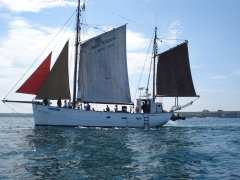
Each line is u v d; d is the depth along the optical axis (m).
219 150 29.59
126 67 56.84
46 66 48.94
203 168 20.98
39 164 21.30
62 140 35.25
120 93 56.19
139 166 21.34
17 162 21.91
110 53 55.69
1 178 17.56
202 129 59.56
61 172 19.17
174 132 50.62
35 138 36.94
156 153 27.16
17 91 47.94
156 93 59.28
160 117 59.00
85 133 44.41
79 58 54.28
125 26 56.56
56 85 50.12
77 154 25.66
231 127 68.31
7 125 67.38
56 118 51.72
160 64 59.06
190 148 30.77
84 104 54.84
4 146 29.92
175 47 57.88
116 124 55.22
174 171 20.00
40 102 51.09
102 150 28.25
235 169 20.73
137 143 34.22
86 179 17.75
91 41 54.53
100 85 55.06
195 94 57.44
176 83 58.12
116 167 20.88
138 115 56.94
